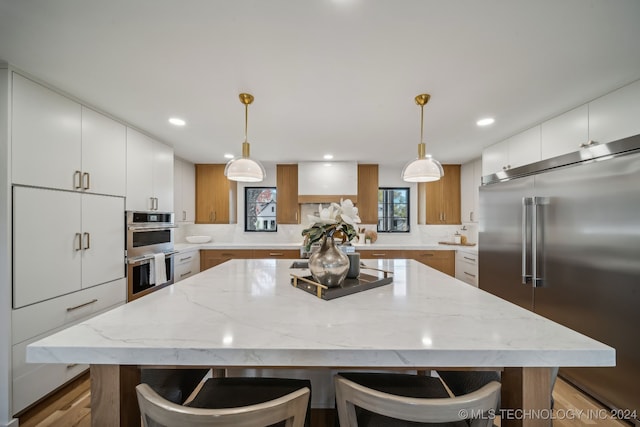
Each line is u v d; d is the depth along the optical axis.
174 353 0.69
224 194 4.16
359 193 4.21
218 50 1.36
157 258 2.73
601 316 1.52
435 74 1.58
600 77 1.60
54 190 1.73
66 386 1.79
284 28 1.20
